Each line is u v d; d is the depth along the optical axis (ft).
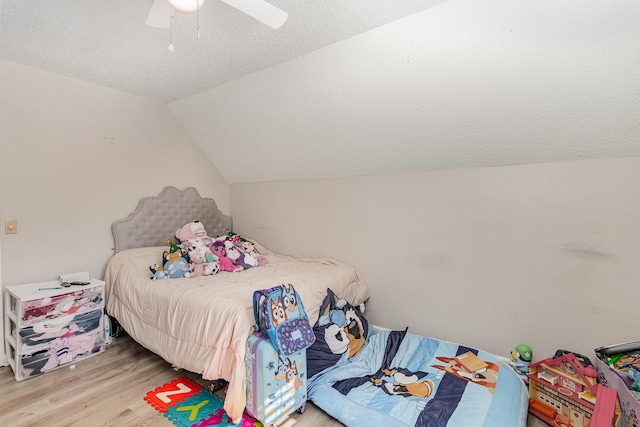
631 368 5.23
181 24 5.83
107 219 9.34
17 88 7.65
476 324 7.66
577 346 6.52
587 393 5.33
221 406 6.13
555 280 6.69
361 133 8.08
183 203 11.13
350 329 7.62
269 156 10.46
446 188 7.91
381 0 5.13
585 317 6.43
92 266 9.07
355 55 6.47
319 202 10.28
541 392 6.01
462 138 7.04
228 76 8.10
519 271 7.07
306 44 6.46
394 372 6.81
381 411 5.53
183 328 6.62
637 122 5.42
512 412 5.45
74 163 8.64
